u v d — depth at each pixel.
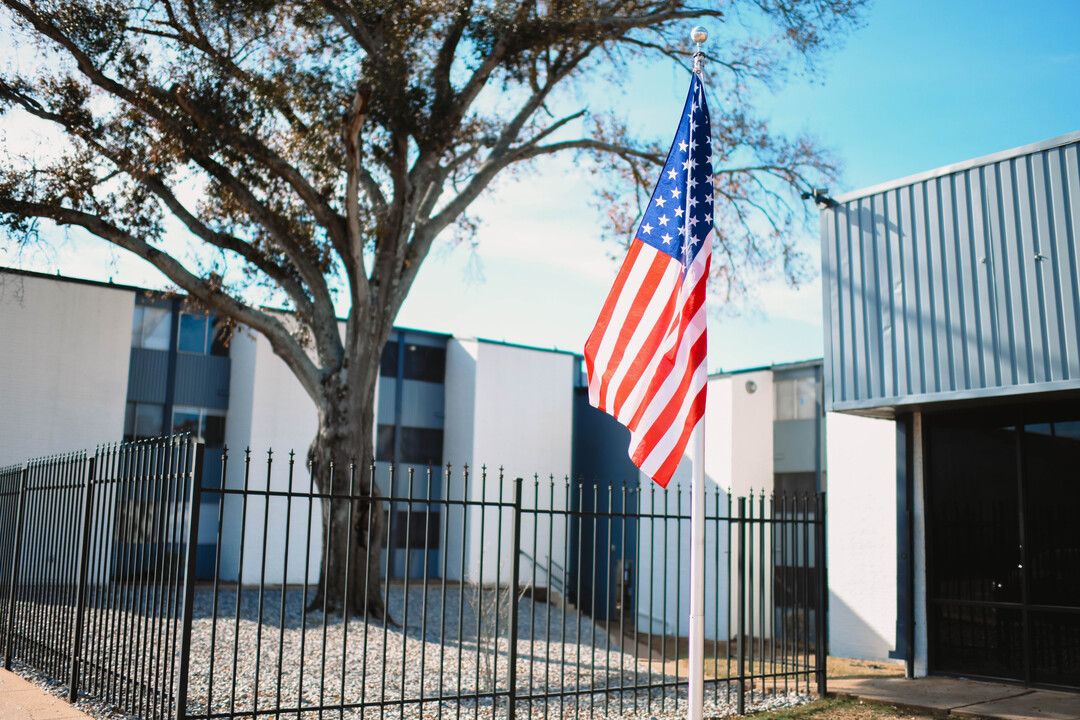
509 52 16.08
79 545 8.27
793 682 9.76
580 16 16.30
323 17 14.46
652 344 6.14
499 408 28.92
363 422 15.70
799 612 18.36
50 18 13.80
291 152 15.48
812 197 10.74
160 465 6.90
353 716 7.59
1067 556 9.22
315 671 10.00
